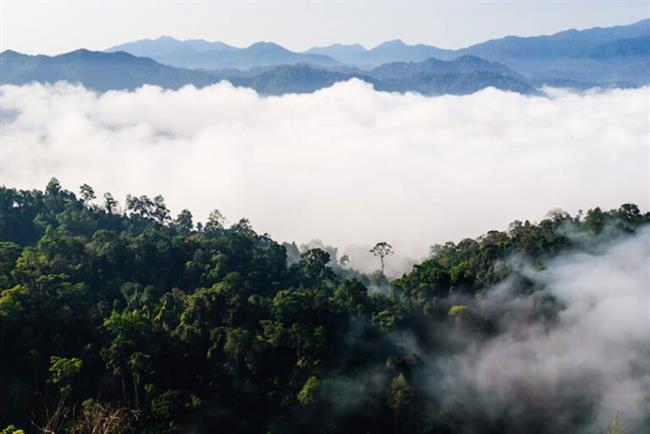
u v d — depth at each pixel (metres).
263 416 81.31
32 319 79.75
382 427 85.25
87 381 77.31
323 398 81.38
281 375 84.31
